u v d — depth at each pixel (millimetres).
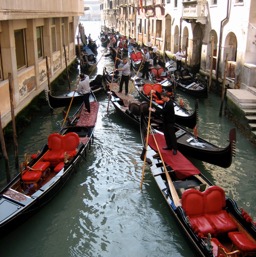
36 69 13719
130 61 25469
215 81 16719
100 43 41812
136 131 11695
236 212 6055
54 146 8578
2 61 10773
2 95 10086
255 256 5305
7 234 6156
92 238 6629
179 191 6969
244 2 13695
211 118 13227
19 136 11047
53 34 18812
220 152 7961
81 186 8258
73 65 23875
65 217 7172
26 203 6477
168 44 26609
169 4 24828
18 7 9469
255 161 9570
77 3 20891
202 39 19000
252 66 13023
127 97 14359
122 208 7492
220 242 5879
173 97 14023
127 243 6500
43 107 13945
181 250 6305
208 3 17625
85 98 11914
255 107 11555
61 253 6262
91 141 10227
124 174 8844
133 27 39531
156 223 7012
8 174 7988
